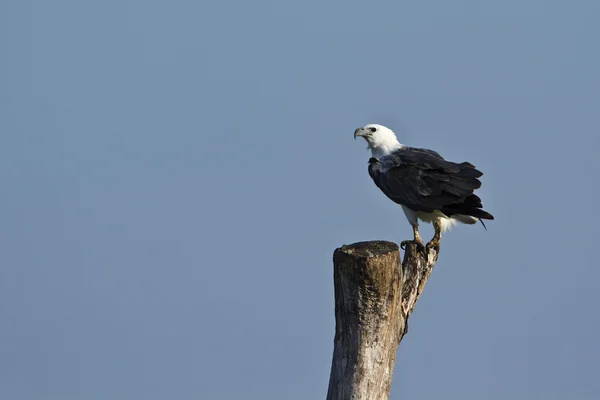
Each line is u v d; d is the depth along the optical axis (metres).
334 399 12.19
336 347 12.26
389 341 12.15
